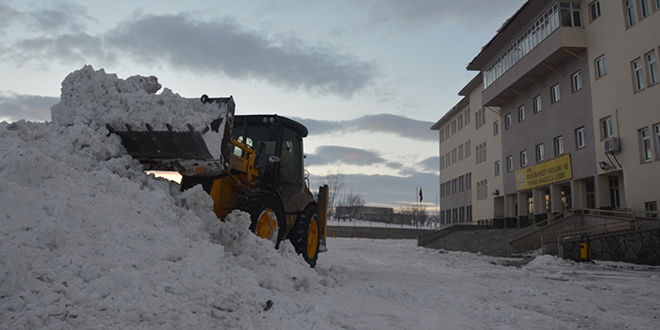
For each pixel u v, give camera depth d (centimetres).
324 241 872
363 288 619
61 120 540
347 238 4556
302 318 374
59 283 287
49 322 250
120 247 357
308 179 902
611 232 1684
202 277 389
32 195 351
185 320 305
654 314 571
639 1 1878
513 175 3000
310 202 783
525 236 2125
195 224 493
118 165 503
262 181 730
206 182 625
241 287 417
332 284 623
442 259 1794
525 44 2606
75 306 271
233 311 355
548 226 2109
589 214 2067
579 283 926
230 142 581
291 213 753
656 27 1777
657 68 1773
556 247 1816
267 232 629
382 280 812
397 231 4947
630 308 614
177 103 525
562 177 2361
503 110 3169
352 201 8019
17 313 248
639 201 1823
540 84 2623
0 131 443
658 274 1186
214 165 556
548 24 2341
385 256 1838
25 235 310
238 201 612
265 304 399
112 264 330
